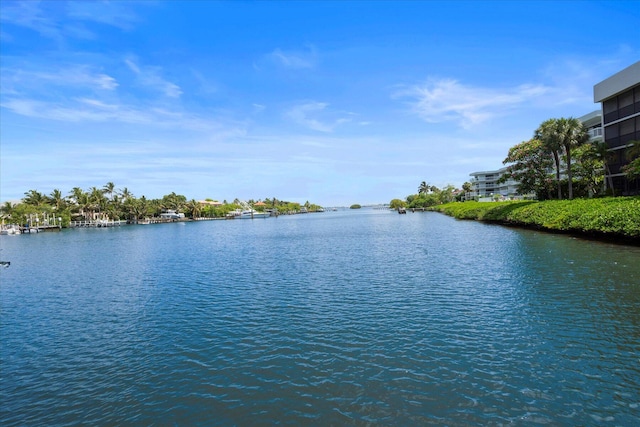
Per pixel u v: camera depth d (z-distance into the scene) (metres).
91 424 9.19
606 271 21.39
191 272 30.00
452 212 108.88
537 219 46.88
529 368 10.58
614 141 48.31
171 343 14.10
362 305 17.48
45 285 27.42
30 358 13.37
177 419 9.18
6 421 9.48
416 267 26.75
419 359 11.47
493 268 24.69
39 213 130.25
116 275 30.27
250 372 11.30
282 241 55.22
